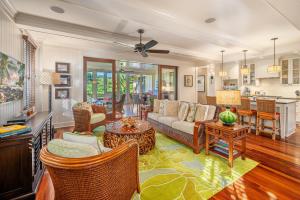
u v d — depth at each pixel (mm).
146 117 4801
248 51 5418
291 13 2443
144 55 4031
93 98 6027
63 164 1108
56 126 4727
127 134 2752
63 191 1246
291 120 4121
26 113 2830
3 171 1612
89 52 5203
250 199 1707
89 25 3453
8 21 2508
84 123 3838
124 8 2498
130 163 1563
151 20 2896
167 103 4262
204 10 2811
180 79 7406
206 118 3162
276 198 1721
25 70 3213
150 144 2951
